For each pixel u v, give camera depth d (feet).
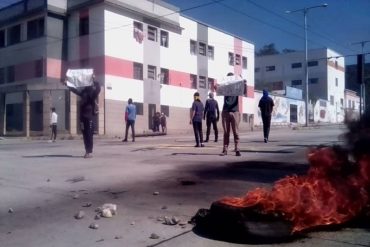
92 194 16.22
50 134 81.46
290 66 214.07
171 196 15.56
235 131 27.84
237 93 27.58
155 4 97.76
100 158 28.14
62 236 11.28
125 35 90.43
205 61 118.01
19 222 12.66
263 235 10.42
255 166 22.29
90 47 88.58
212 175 19.67
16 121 102.68
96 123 82.84
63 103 86.89
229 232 10.75
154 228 11.84
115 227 11.99
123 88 89.20
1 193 16.79
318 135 57.41
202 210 12.24
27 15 94.48
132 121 51.98
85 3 88.28
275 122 162.09
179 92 107.14
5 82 102.83
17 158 29.27
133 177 19.75
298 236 11.09
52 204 14.87
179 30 107.24
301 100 184.44
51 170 22.52
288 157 26.35
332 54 210.38
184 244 10.52
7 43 102.73
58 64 92.53
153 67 98.89
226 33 127.75
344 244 10.39
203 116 37.65
